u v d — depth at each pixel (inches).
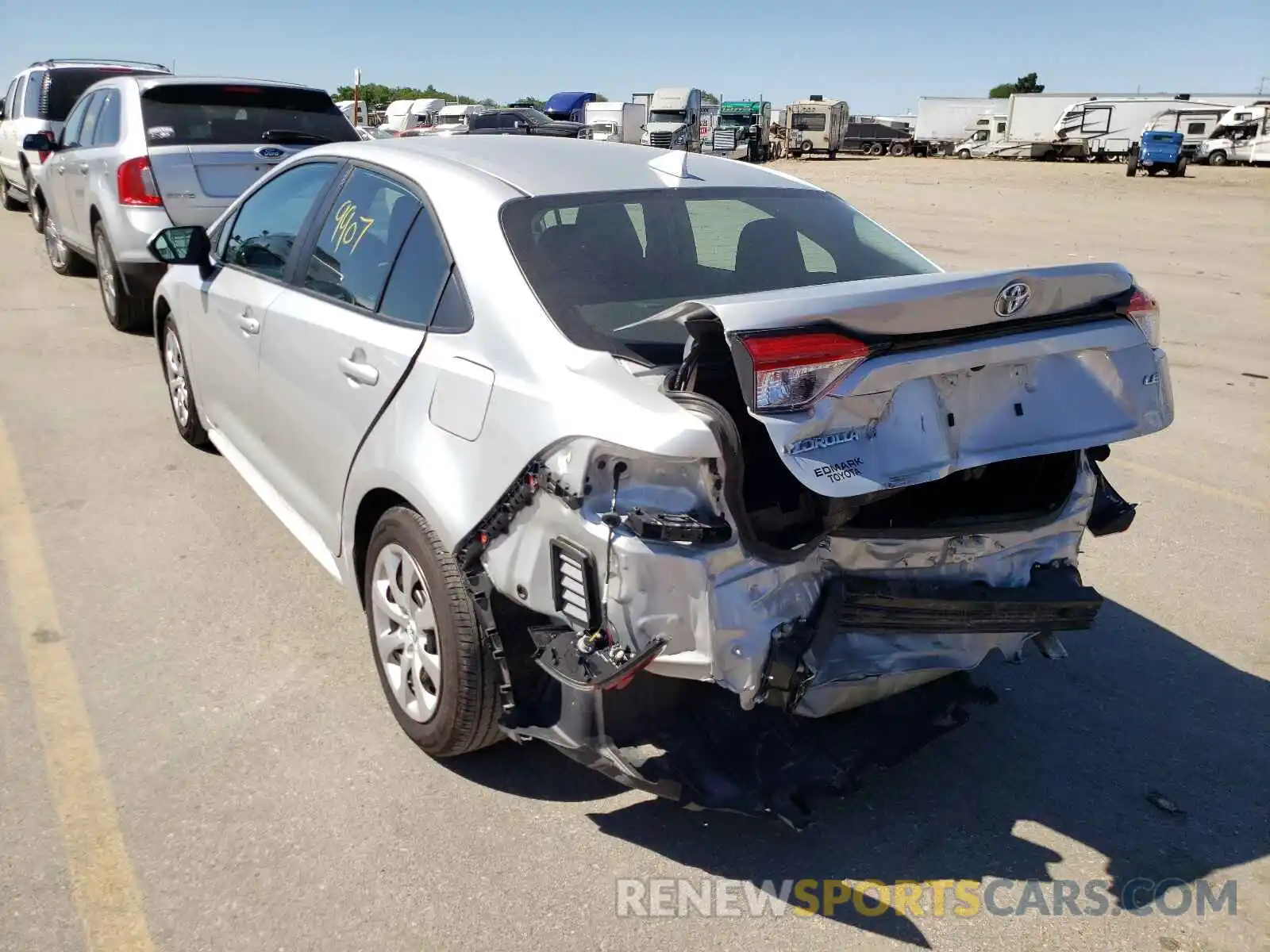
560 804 120.0
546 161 139.3
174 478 210.8
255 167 316.2
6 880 105.6
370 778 123.0
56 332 328.5
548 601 103.3
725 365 106.0
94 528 187.6
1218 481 231.0
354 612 161.3
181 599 163.6
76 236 368.5
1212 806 124.1
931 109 2290.8
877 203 934.4
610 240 124.6
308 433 145.3
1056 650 124.0
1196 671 153.3
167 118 312.7
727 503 95.0
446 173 132.7
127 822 114.5
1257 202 997.2
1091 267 110.8
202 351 191.0
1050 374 110.7
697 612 95.5
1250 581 182.1
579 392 102.0
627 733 108.7
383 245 136.3
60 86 479.2
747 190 146.2
